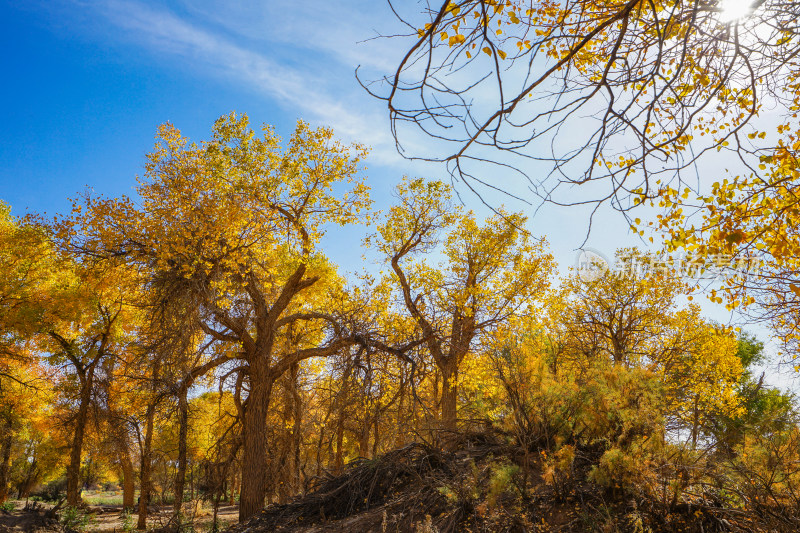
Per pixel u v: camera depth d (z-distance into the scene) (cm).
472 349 1741
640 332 1956
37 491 4744
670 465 564
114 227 1603
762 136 471
